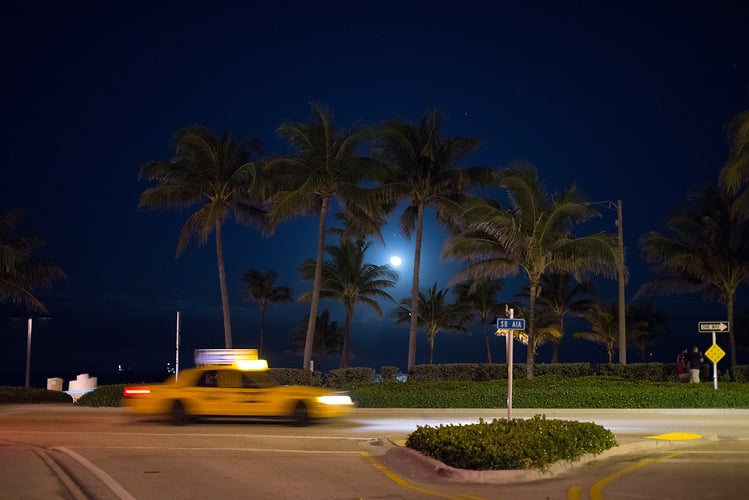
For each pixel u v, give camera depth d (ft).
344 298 174.40
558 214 107.14
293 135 118.32
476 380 123.44
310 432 65.46
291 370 114.93
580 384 100.94
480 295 199.62
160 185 126.62
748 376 112.88
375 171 120.57
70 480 40.78
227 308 127.03
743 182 95.20
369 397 92.99
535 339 176.35
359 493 37.78
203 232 122.42
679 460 48.24
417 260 125.08
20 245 123.85
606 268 113.60
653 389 91.61
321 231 122.31
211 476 42.70
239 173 123.13
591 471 44.14
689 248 126.82
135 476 42.55
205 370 72.23
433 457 45.68
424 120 124.67
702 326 91.81
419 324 208.13
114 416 84.33
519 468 42.14
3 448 54.85
